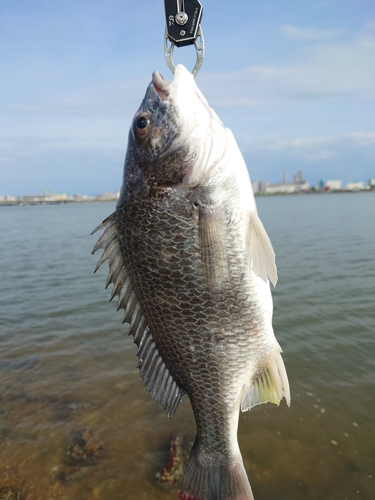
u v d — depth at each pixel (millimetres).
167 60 273
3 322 1132
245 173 292
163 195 272
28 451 563
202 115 278
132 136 285
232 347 284
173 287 277
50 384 756
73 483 507
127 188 284
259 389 303
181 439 568
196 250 272
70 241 3021
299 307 1148
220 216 273
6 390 735
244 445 568
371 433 591
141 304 292
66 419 640
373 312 1085
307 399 679
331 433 592
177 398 305
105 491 495
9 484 504
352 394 691
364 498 479
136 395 712
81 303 1311
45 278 1718
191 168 271
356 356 830
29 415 652
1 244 2918
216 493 298
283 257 1953
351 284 1387
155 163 274
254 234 285
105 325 1089
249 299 281
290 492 490
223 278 275
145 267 281
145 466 534
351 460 538
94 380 770
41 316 1181
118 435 600
